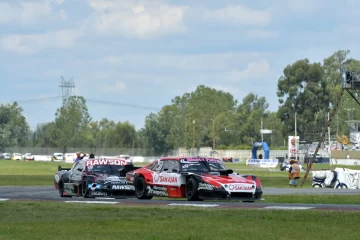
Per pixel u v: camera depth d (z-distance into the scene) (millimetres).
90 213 32406
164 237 23734
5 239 23359
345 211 31766
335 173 76688
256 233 24688
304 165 170000
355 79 94688
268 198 45062
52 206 36656
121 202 39750
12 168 156375
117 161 48188
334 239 23094
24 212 33344
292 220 28516
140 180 44312
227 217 29938
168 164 42875
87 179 45875
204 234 24453
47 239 23422
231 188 39312
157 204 37812
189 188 40812
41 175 111500
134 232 25156
